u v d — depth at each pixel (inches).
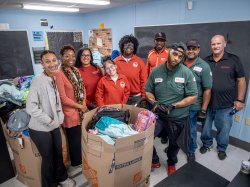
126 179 56.4
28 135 69.7
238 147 108.7
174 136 78.4
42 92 60.3
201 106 91.0
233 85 89.3
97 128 58.6
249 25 94.0
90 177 56.7
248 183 43.9
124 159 52.9
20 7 165.9
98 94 87.5
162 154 101.3
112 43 196.1
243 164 47.1
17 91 93.8
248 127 104.0
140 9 157.9
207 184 56.4
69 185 77.3
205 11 116.8
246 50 97.0
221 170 89.8
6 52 154.9
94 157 52.6
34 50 201.5
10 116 77.1
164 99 75.8
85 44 220.1
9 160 82.0
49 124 62.2
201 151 103.0
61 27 214.8
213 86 90.5
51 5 161.0
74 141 81.9
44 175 70.3
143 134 53.2
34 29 198.2
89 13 215.9
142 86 100.2
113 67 86.1
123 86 88.9
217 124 96.7
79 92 78.0
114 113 66.4
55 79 66.6
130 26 171.6
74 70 78.8
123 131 56.1
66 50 76.0
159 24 138.6
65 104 72.1
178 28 124.5
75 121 76.9
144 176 62.2
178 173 60.2
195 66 85.7
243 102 94.1
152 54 110.3
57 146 70.1
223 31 104.0
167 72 73.8
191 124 92.4
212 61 90.3
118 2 153.5
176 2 131.3
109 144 48.9
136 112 67.7
